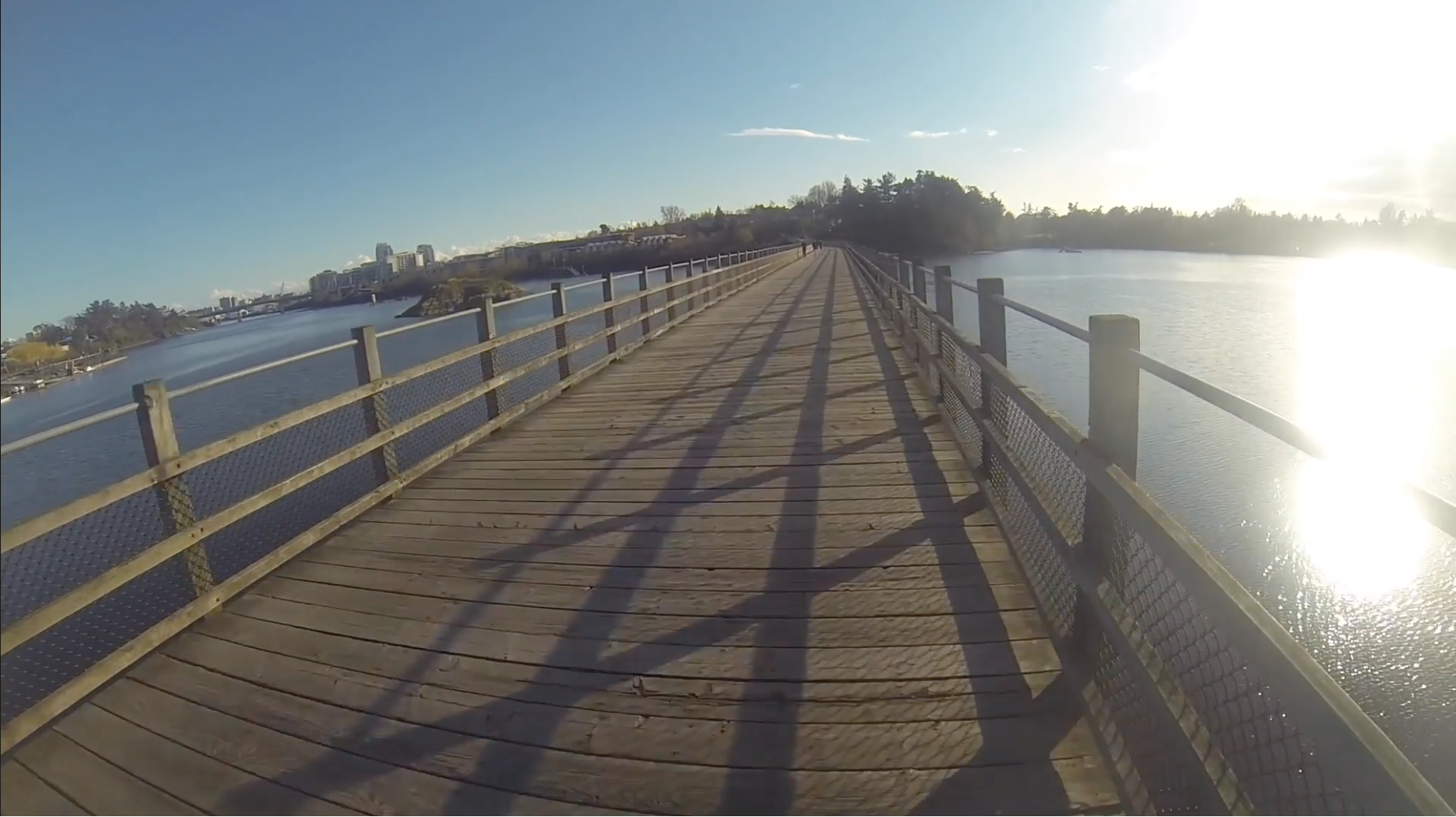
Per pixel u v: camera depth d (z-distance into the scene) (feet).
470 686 9.51
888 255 38.14
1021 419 12.40
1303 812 5.47
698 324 45.32
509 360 23.66
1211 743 5.83
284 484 13.35
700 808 7.34
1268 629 4.64
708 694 9.05
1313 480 16.48
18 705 9.66
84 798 8.07
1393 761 3.64
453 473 18.06
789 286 73.31
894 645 9.78
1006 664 9.23
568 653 10.09
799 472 16.55
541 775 7.91
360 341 15.94
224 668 10.29
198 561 11.68
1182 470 18.21
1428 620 11.71
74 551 11.74
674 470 17.24
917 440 18.37
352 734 8.75
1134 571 7.86
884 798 7.29
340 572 12.95
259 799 7.87
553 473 17.62
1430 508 3.46
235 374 12.61
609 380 28.91
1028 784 7.34
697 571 12.16
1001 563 11.82
